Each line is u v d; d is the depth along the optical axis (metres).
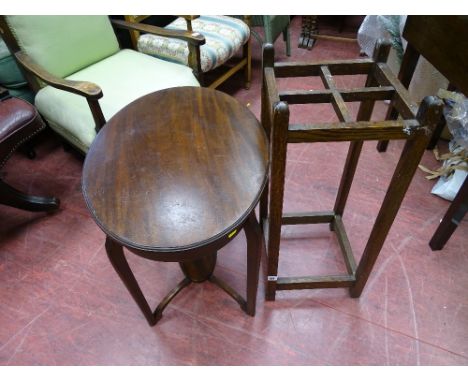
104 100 1.35
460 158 1.50
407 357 1.08
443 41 1.17
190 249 0.69
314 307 1.20
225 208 0.74
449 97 1.39
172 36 1.47
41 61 1.37
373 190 1.57
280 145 0.74
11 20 1.26
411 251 1.33
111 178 0.82
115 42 1.64
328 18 2.91
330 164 1.71
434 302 1.19
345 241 1.27
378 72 0.89
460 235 1.37
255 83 2.30
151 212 0.74
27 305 1.24
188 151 0.87
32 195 1.51
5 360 1.11
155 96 1.07
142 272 1.31
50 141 1.87
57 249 1.39
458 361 1.06
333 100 0.81
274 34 2.08
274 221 0.92
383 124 0.70
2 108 1.21
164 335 1.15
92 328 1.17
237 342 1.13
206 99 1.05
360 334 1.13
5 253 1.39
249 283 1.02
